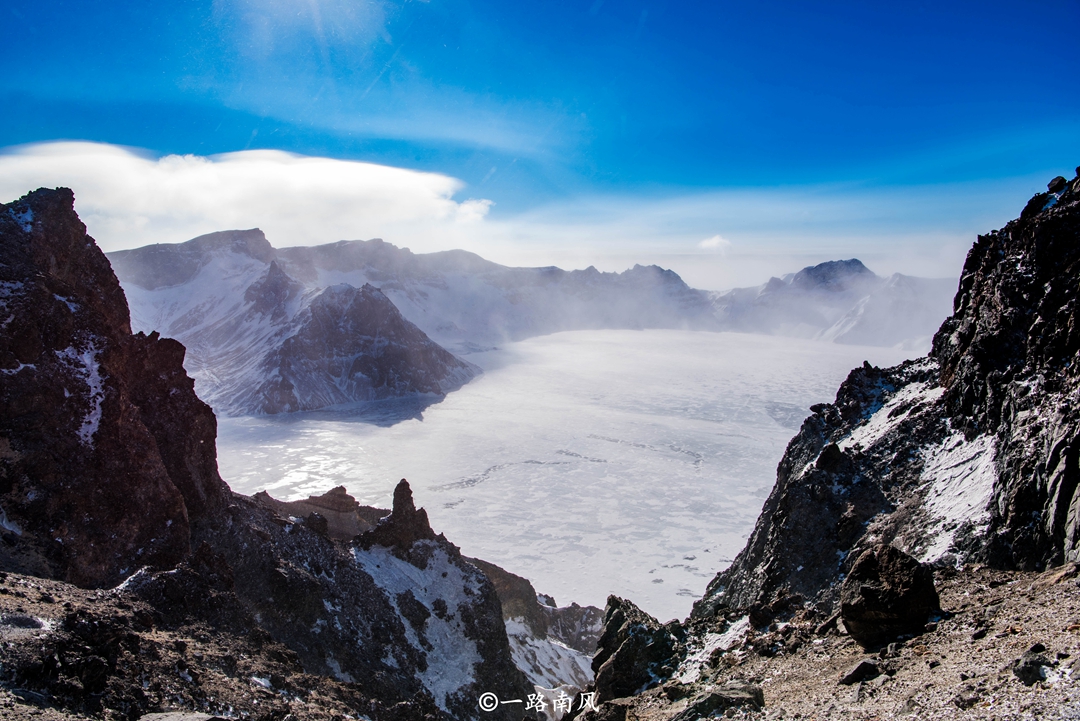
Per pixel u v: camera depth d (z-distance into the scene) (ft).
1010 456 153.48
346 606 256.32
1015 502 140.46
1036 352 167.12
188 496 255.09
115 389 235.20
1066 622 63.77
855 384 272.31
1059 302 167.73
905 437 216.74
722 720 74.69
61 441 213.87
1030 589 84.07
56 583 144.25
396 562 303.48
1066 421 136.15
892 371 274.98
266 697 128.16
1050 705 46.62
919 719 54.13
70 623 103.65
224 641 169.68
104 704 90.58
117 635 111.34
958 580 104.83
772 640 107.86
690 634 133.18
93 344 241.76
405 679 244.01
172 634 152.87
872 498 203.10
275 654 178.50
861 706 63.00
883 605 85.35
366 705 173.47
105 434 224.74
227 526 254.88
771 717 70.28
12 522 196.34
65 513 205.26
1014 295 189.88
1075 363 148.66
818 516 207.92
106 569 206.49
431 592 299.99
